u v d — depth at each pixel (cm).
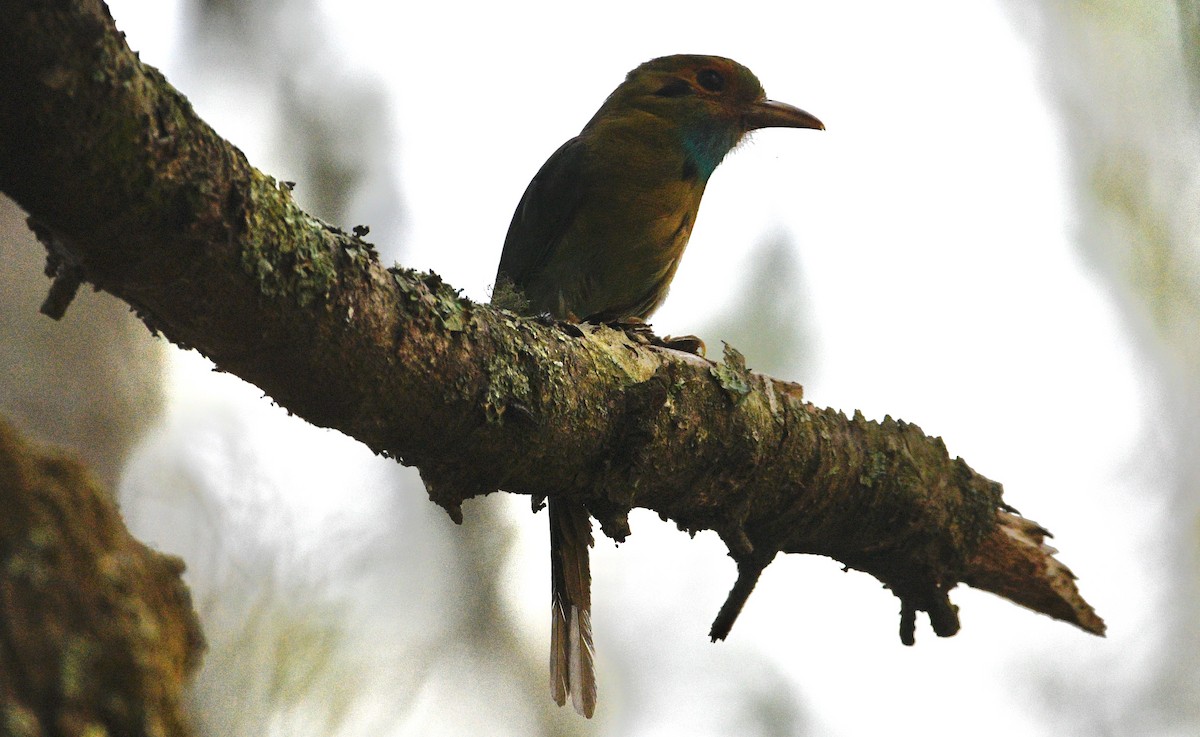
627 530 684
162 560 367
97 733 323
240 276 490
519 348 624
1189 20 1138
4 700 308
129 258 466
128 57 424
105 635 332
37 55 397
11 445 333
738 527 744
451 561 1177
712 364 725
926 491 780
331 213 1280
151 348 1102
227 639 888
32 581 323
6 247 1076
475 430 609
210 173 463
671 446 690
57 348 1066
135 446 1065
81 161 426
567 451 653
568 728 1184
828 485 756
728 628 795
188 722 355
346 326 534
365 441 602
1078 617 844
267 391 558
